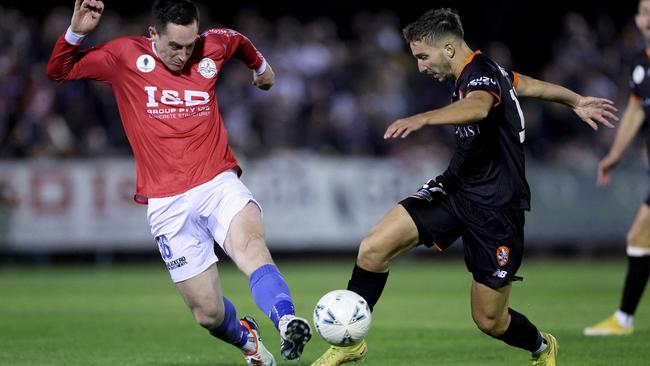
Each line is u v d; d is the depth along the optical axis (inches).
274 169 2389.3
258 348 866.8
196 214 815.7
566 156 2822.3
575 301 1565.0
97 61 820.6
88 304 1521.9
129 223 2288.4
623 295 1159.0
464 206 807.7
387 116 2687.0
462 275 2154.3
